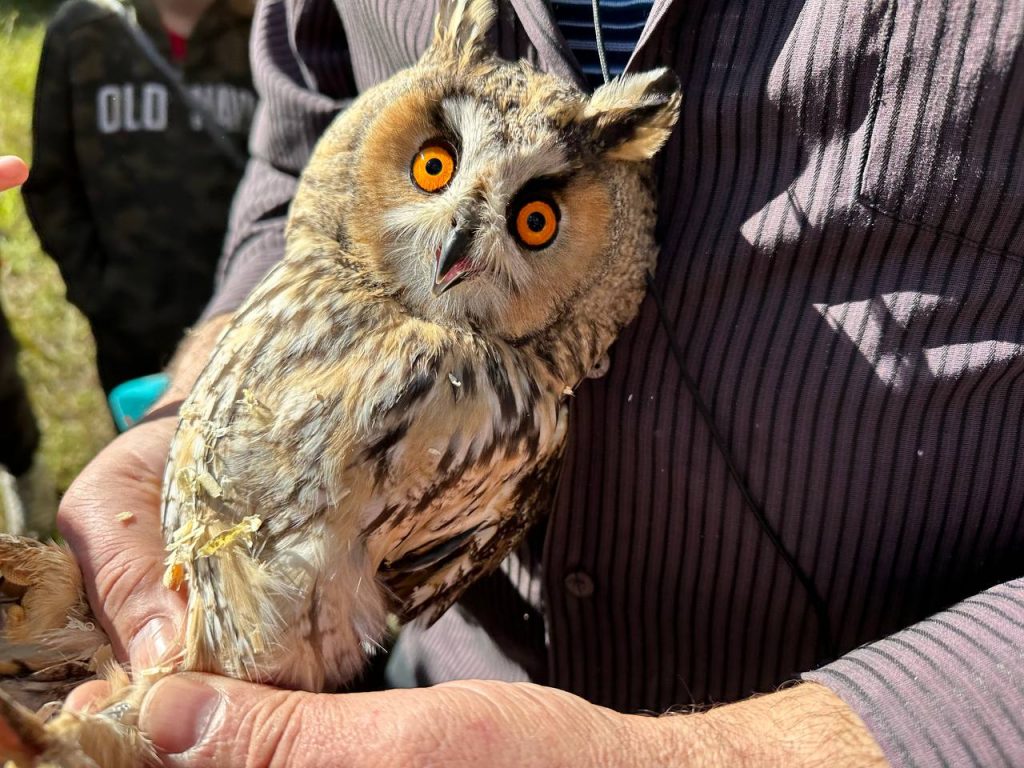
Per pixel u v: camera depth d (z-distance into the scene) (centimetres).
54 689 30
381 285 28
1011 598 22
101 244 64
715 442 27
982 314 24
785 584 28
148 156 61
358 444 25
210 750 22
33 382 88
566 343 29
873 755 20
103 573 29
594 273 28
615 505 29
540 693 22
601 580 31
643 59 26
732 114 25
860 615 28
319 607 24
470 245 27
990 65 22
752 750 21
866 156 24
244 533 24
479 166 27
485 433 26
